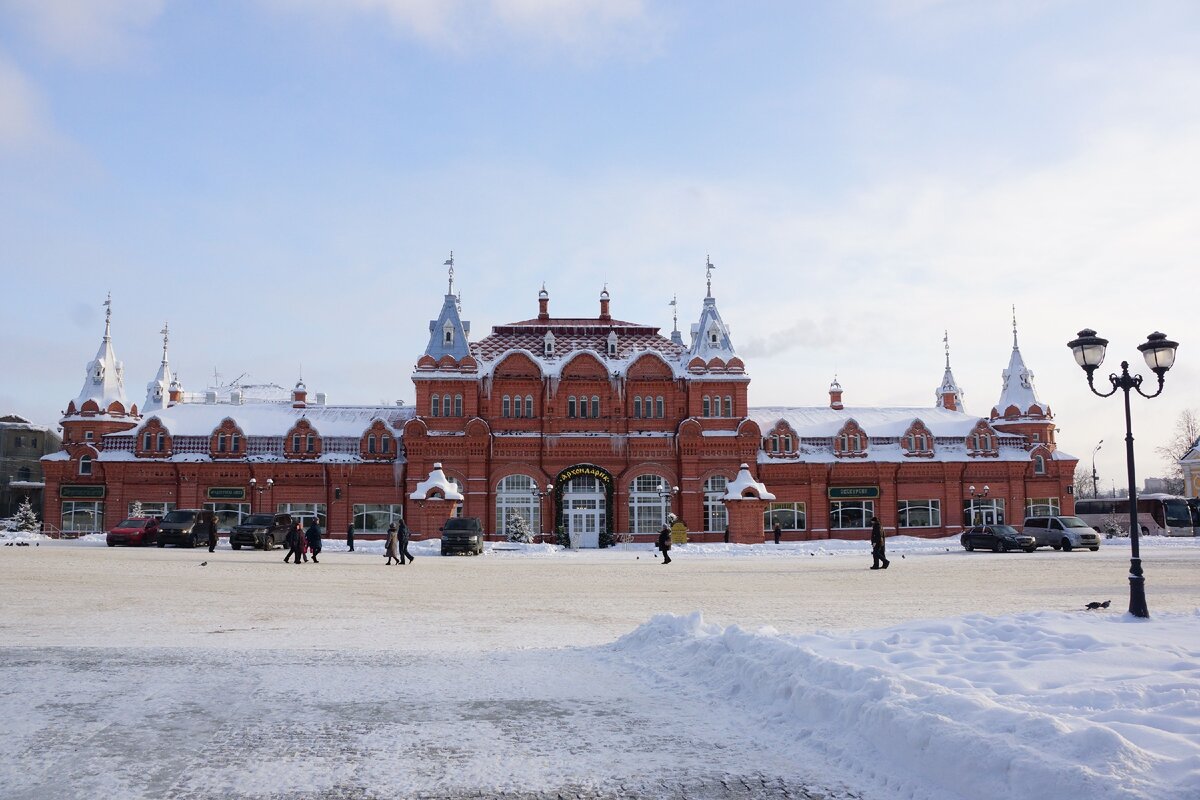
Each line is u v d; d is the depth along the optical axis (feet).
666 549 139.33
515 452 216.74
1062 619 48.67
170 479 217.15
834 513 226.58
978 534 175.83
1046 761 23.17
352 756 28.99
